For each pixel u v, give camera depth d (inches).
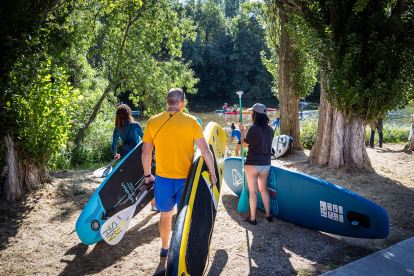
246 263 115.6
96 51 542.6
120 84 587.8
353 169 240.7
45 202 177.3
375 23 218.2
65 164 307.0
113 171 141.6
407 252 117.9
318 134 268.4
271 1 432.1
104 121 577.3
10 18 165.3
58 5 222.4
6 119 171.3
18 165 181.9
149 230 146.8
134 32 533.6
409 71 218.8
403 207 170.6
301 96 356.2
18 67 174.9
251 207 150.6
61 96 197.0
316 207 142.1
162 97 569.6
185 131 101.0
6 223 152.2
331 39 219.9
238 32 2046.0
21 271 113.3
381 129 363.3
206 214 100.9
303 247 128.3
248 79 2186.3
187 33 588.7
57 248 130.4
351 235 132.6
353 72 222.4
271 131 146.7
